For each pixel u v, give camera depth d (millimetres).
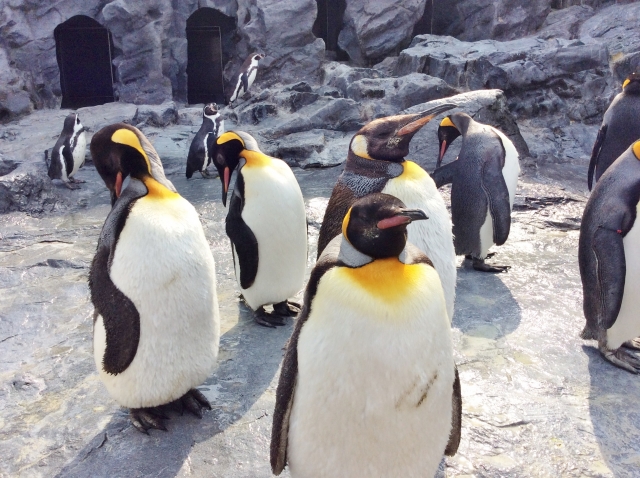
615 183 3953
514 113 11961
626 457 3240
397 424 2268
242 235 4707
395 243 2170
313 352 2209
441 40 13922
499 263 6184
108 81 15336
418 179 3557
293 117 11711
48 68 15039
